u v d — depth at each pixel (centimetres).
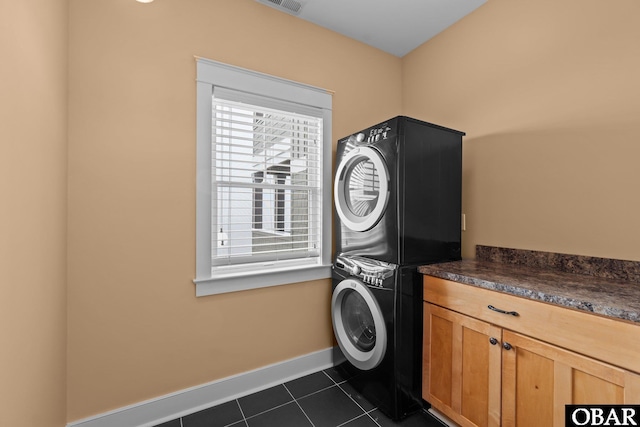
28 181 88
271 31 196
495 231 187
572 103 152
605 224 140
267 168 197
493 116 189
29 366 90
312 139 216
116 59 150
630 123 133
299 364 206
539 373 113
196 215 170
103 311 149
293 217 210
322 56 217
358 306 194
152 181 159
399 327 158
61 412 133
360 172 194
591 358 98
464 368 141
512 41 178
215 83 175
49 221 110
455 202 188
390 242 164
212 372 177
